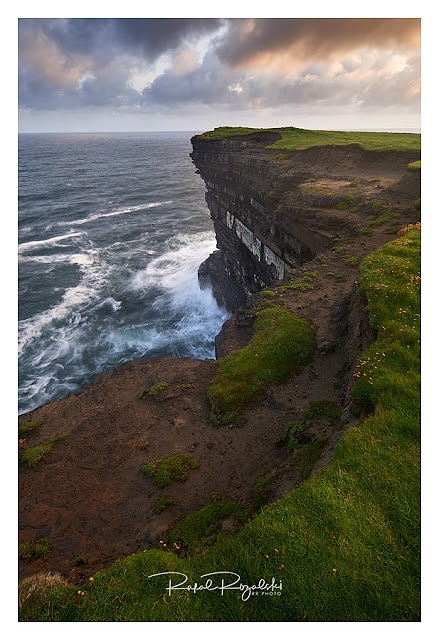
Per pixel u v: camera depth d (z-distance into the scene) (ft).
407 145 116.78
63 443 44.06
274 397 44.86
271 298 64.03
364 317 42.32
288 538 20.56
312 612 17.89
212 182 172.86
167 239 227.81
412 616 17.52
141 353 117.08
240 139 170.71
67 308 142.31
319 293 62.28
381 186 97.14
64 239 225.56
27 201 329.72
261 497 29.60
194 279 168.14
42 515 35.24
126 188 414.00
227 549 21.01
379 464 23.73
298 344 50.44
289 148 137.69
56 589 20.49
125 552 29.86
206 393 48.11
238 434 41.04
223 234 161.99
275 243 106.22
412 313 37.96
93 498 36.45
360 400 29.89
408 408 27.20
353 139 144.46
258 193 125.29
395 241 54.80
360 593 18.28
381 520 20.94
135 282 165.27
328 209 89.66
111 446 42.70
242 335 60.75
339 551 19.74
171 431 43.60
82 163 629.92
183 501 34.04
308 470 28.55
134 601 19.38
